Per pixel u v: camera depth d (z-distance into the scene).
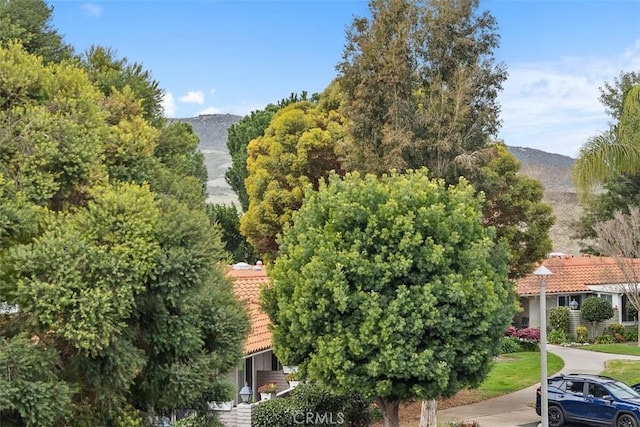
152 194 11.90
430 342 16.92
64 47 15.12
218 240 13.24
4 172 10.46
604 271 43.91
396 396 18.19
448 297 16.78
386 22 22.50
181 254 11.36
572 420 23.97
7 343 9.85
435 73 22.75
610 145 30.36
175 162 15.85
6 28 13.34
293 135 35.84
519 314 44.16
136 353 11.44
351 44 22.88
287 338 17.98
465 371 17.55
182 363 12.92
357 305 16.77
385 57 22.16
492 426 23.73
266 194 35.03
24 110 11.38
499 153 28.53
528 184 29.12
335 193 18.19
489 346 17.45
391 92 22.22
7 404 9.32
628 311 44.50
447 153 22.08
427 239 17.02
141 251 10.88
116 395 11.85
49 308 9.80
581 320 43.09
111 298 10.38
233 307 14.82
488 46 22.80
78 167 11.16
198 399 13.96
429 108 22.20
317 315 16.94
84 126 11.90
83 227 10.80
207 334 14.13
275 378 25.81
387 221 17.16
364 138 22.95
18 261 9.84
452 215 17.45
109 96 14.79
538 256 29.14
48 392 9.88
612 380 24.36
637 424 22.55
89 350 10.72
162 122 16.17
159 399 12.86
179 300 11.78
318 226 17.94
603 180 32.59
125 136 12.97
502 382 30.94
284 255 18.28
